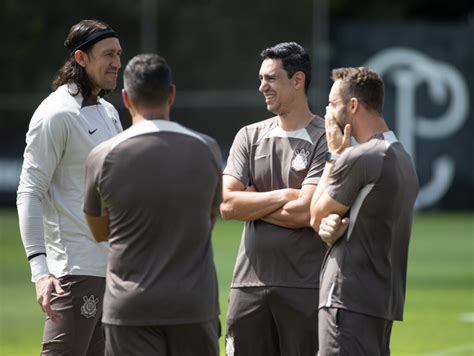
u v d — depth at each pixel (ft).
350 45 266.77
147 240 59.16
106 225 61.62
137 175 59.06
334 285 63.46
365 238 63.16
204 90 267.39
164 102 60.59
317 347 74.18
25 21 277.44
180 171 59.36
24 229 69.36
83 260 71.00
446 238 227.20
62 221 71.31
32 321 137.18
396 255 64.23
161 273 58.95
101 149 60.03
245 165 76.43
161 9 269.44
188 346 60.08
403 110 267.59
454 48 266.36
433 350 115.34
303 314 73.67
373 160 62.59
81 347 71.20
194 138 60.34
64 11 276.21
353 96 64.59
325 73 262.26
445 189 267.80
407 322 134.10
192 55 268.41
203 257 60.18
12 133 276.21
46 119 70.49
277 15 263.49
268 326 75.51
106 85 71.82
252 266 74.95
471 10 340.18
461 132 266.36
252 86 265.54
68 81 71.97
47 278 68.23
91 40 71.10
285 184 74.90
